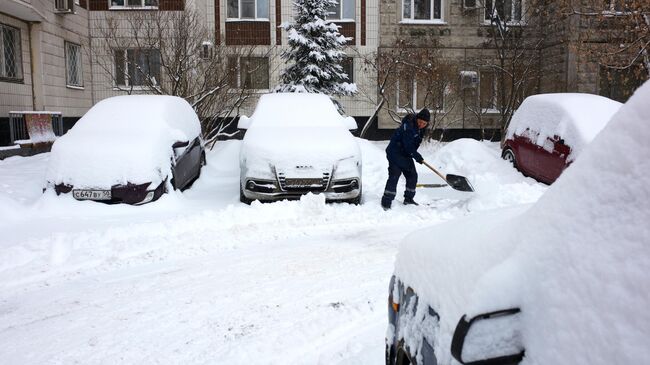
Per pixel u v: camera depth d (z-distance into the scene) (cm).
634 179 146
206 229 719
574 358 141
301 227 732
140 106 951
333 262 586
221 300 479
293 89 1872
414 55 1870
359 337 401
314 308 458
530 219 177
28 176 1036
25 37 1733
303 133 909
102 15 2097
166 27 1488
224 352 383
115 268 578
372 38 2198
